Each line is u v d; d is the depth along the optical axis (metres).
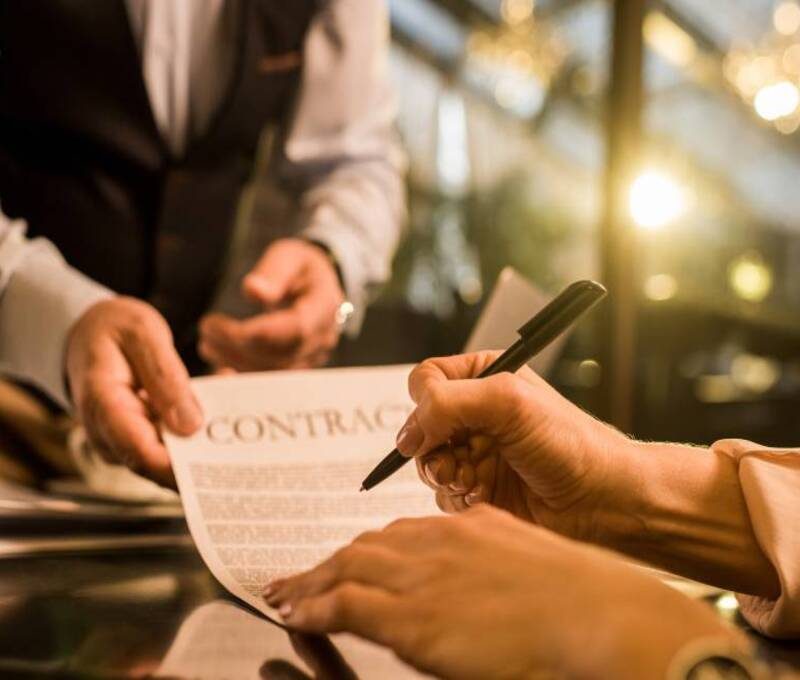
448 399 0.53
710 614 0.37
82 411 0.77
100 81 1.22
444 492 0.62
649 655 0.34
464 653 0.37
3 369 1.03
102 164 1.25
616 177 1.73
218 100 1.30
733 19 3.08
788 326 3.09
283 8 1.32
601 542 0.59
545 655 0.36
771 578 0.57
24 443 0.99
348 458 0.75
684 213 3.11
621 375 1.72
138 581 0.64
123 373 0.76
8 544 0.72
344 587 0.42
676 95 3.50
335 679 0.42
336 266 1.19
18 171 1.23
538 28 3.03
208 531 0.65
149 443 0.73
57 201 1.24
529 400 0.53
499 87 3.33
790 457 0.61
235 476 0.71
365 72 1.40
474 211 3.28
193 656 0.46
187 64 1.27
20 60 1.20
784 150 3.82
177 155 1.31
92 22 1.20
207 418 0.77
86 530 0.78
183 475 0.70
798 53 3.04
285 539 0.64
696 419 2.88
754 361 3.09
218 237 1.36
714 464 0.61
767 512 0.57
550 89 3.25
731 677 0.33
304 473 0.73
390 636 0.40
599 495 0.57
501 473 0.58
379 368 0.84
